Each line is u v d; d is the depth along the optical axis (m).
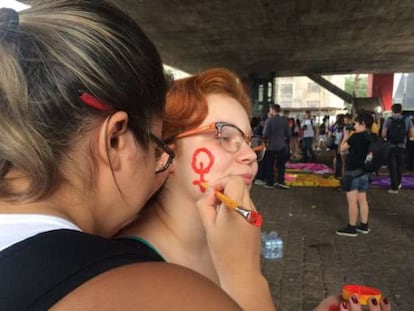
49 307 0.43
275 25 13.42
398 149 8.51
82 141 0.58
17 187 0.55
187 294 0.47
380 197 8.14
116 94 0.59
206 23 13.09
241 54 18.41
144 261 0.50
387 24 13.47
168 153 0.71
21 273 0.45
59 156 0.56
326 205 7.34
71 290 0.44
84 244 0.49
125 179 0.63
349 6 11.52
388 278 4.07
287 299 3.63
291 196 8.24
